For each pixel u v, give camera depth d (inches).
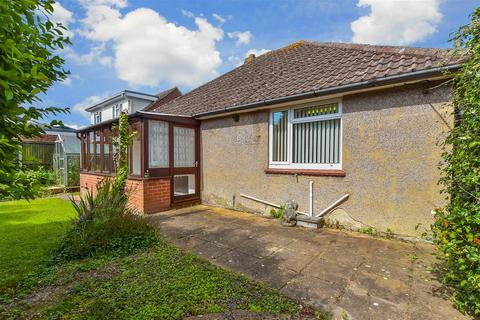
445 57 158.7
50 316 95.2
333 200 217.3
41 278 124.5
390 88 185.9
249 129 277.4
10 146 66.5
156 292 110.1
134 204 281.1
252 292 112.7
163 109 433.7
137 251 157.6
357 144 202.7
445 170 119.7
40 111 86.8
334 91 199.5
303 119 238.1
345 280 124.3
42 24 85.9
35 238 186.7
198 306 101.3
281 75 308.8
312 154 233.8
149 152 278.1
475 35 107.8
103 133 349.1
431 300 106.4
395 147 184.9
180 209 297.7
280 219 242.2
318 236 193.5
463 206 103.0
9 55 65.1
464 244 98.6
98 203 184.5
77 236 157.5
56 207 310.5
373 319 94.7
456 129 115.9
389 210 188.7
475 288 89.8
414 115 176.7
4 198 69.4
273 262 146.3
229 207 298.7
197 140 327.0
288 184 246.2
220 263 144.8
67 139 501.7
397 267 138.0
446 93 164.4
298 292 113.5
